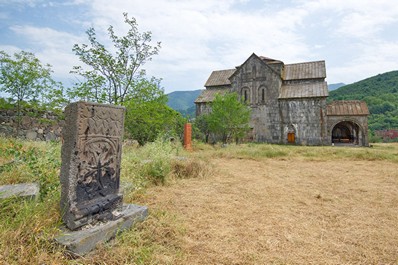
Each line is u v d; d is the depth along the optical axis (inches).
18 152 166.1
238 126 836.0
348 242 111.9
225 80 1223.5
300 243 109.8
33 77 372.2
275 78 1030.4
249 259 94.8
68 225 99.0
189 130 558.6
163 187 204.7
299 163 396.8
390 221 139.2
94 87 339.3
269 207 161.8
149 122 390.3
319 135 956.0
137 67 369.1
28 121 391.2
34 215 97.0
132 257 90.1
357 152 502.9
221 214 145.4
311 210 157.2
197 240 110.0
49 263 80.5
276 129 1018.1
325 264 93.0
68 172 102.3
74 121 105.1
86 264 84.3
